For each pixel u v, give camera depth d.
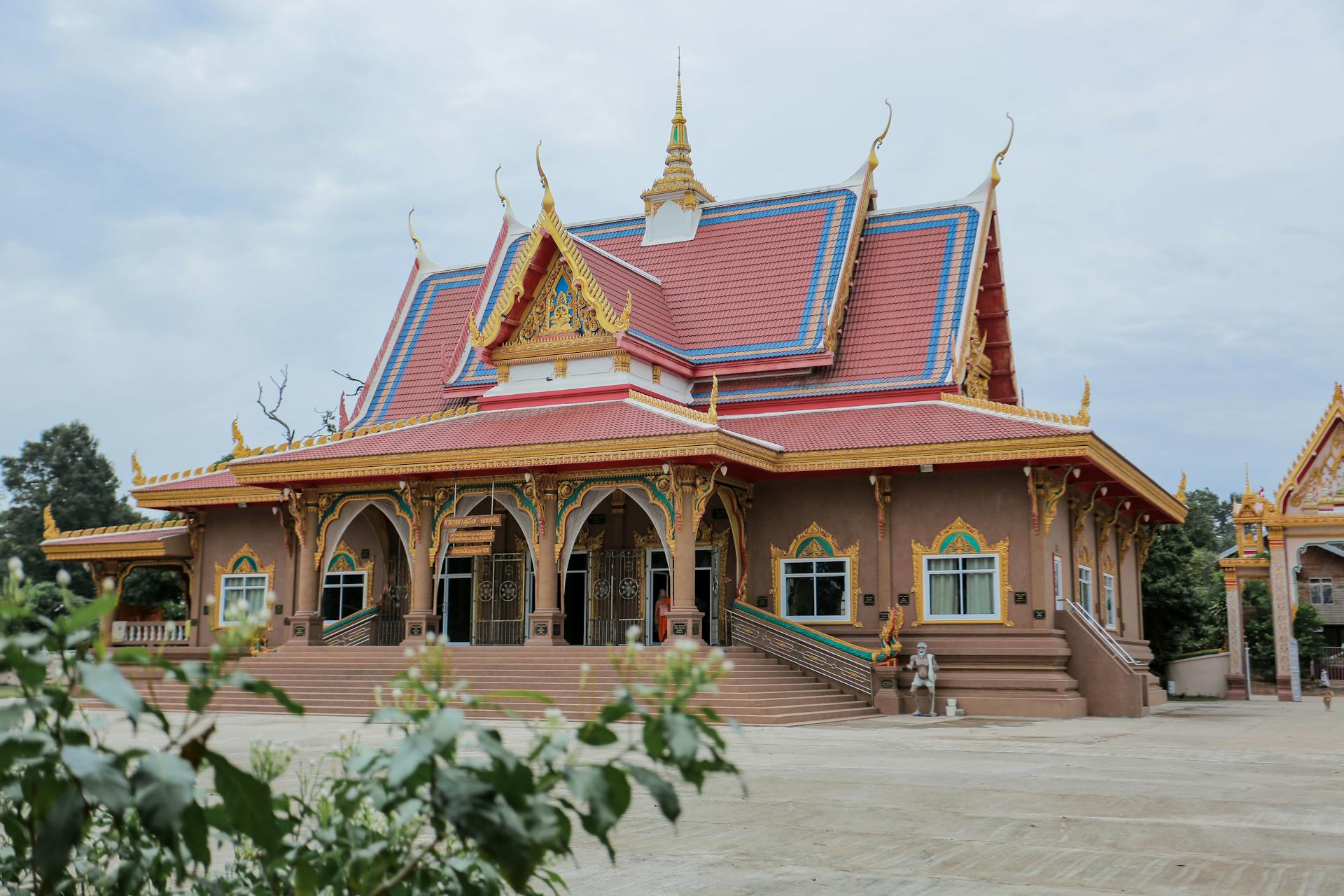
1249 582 62.88
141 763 4.59
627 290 43.00
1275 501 49.66
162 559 46.84
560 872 11.18
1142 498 42.78
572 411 39.06
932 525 36.53
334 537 39.72
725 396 42.50
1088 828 13.59
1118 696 34.47
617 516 40.47
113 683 4.43
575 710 31.00
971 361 42.38
